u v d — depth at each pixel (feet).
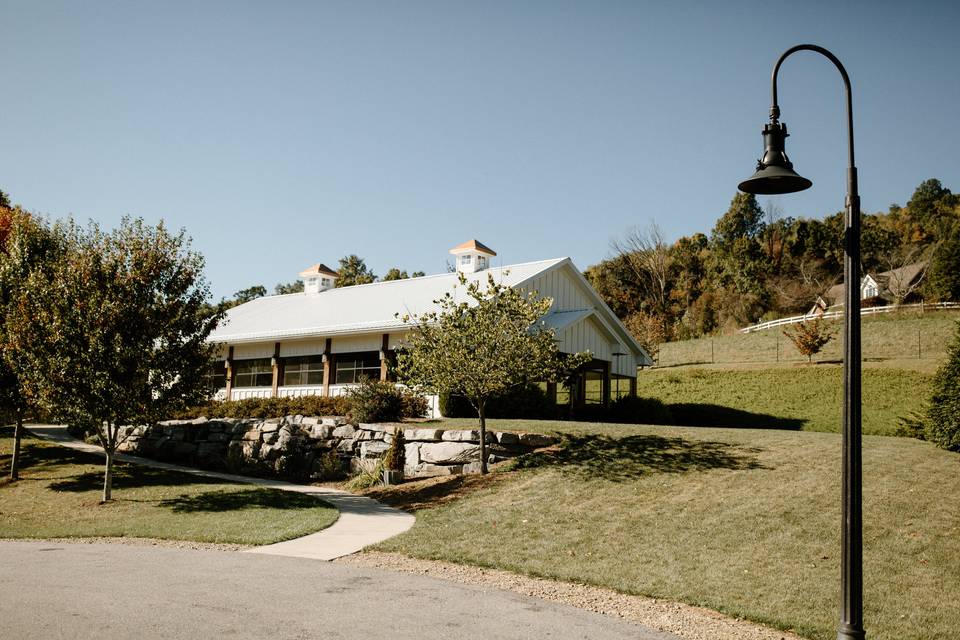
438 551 30.66
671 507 35.73
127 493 50.29
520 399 64.54
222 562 29.17
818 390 97.91
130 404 46.24
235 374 86.17
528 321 47.85
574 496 39.37
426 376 47.57
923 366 101.14
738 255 215.51
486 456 49.03
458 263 84.74
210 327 51.03
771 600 23.77
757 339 146.41
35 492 51.47
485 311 47.32
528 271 75.31
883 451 44.11
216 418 72.49
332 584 25.27
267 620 20.56
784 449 45.09
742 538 30.60
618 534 32.40
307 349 78.38
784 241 216.95
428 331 48.52
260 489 50.67
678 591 24.79
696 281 224.33
